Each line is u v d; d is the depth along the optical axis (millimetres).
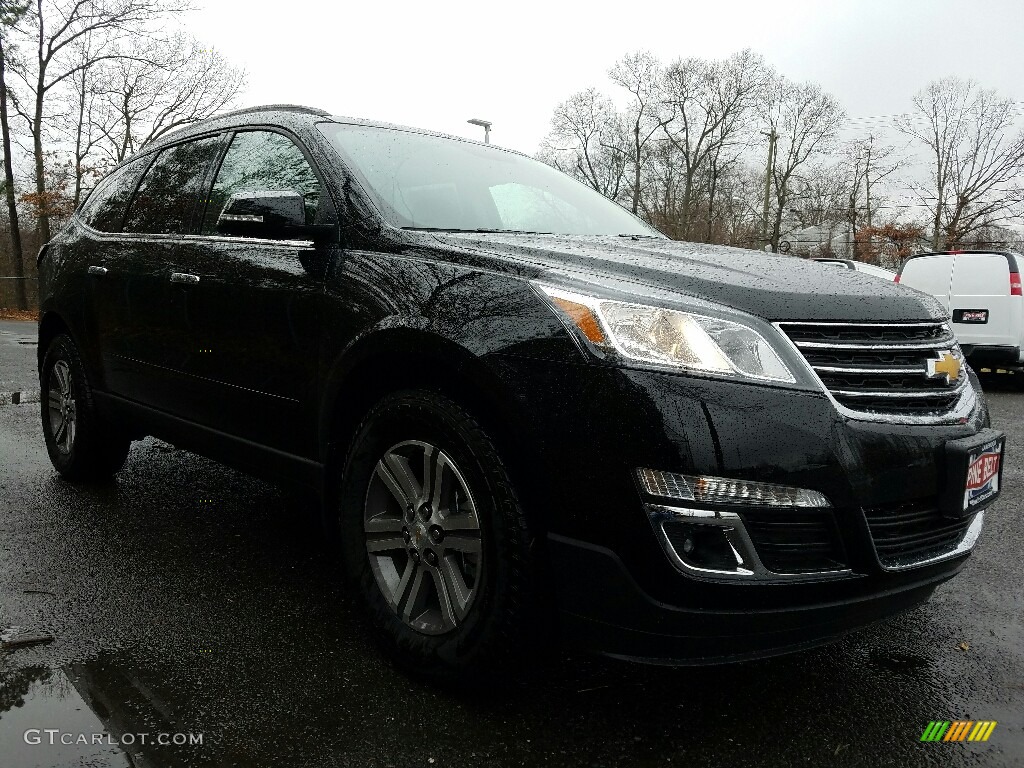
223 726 2090
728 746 2100
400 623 2385
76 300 4066
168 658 2443
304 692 2270
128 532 3555
